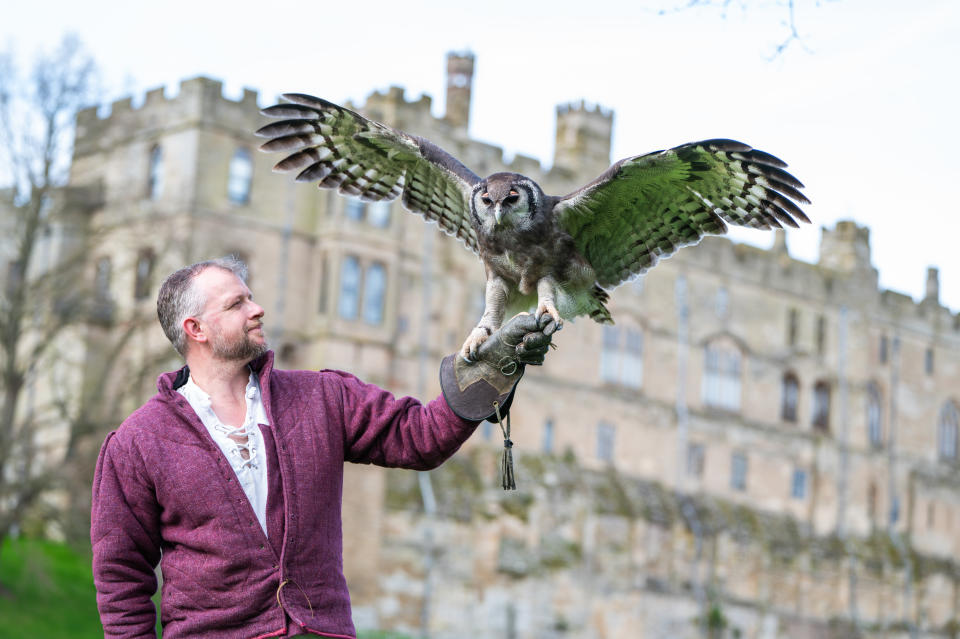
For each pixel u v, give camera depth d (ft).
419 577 212.64
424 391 218.79
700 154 27.22
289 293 210.59
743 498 263.90
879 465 288.10
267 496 24.02
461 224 29.07
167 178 205.77
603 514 237.45
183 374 25.49
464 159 232.53
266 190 209.97
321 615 23.76
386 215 215.51
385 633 205.46
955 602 294.87
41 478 155.43
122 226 193.98
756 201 27.78
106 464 24.20
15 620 153.48
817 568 269.44
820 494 276.82
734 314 267.39
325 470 24.45
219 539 23.68
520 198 27.22
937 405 302.25
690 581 248.93
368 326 211.82
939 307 304.71
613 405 247.50
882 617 279.69
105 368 170.30
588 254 28.91
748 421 266.77
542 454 236.63
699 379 261.03
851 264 288.92
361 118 28.63
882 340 293.02
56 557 176.04
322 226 212.02
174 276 25.13
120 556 23.93
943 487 299.99
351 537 206.08
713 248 265.34
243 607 23.58
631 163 27.30
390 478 213.46
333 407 25.11
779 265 275.39
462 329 224.53
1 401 164.76
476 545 219.82
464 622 216.54
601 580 234.99
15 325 163.63
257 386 24.95
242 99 209.67
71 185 205.46
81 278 180.75
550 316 24.72
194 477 23.79
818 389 280.51
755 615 256.93
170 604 23.97
